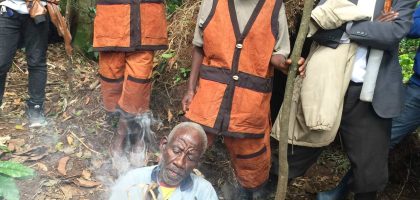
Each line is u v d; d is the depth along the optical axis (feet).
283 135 5.15
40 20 7.86
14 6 7.70
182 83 8.93
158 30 7.42
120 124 7.78
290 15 7.65
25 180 7.25
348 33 6.02
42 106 8.77
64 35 8.36
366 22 5.92
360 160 6.54
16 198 4.39
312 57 6.28
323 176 8.91
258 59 5.91
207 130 5.97
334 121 6.06
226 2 5.93
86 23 11.63
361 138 6.48
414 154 8.77
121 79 7.68
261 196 7.50
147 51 7.39
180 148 4.69
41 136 8.48
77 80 10.62
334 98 6.04
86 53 11.81
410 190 8.60
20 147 8.09
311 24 6.16
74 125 8.88
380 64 6.15
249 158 6.41
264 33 5.86
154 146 8.23
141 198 4.82
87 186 7.35
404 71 9.84
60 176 7.50
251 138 6.17
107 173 7.70
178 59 9.12
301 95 6.27
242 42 5.91
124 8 7.14
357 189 6.70
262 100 6.06
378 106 6.22
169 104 8.86
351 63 6.15
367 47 6.16
